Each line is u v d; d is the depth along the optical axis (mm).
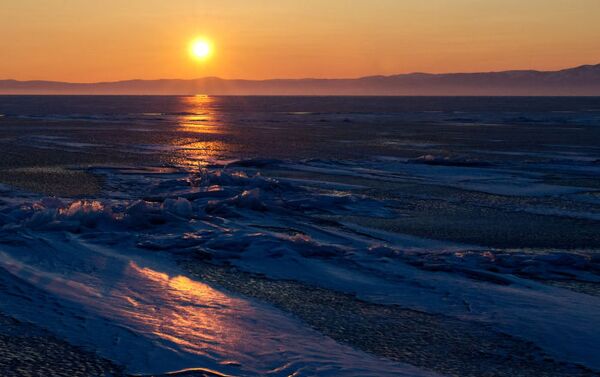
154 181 21922
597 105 154875
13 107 112500
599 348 7555
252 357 7078
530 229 15094
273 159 28609
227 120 71250
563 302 9203
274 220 15281
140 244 11984
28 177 22531
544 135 50094
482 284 10047
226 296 9242
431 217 16453
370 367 6906
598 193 21203
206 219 14648
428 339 7797
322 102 185125
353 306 8977
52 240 11969
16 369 6727
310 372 6715
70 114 83125
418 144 41031
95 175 23594
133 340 7449
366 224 15312
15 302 8641
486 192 21109
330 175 24969
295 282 10055
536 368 7016
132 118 73438
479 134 51156
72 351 7156
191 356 7059
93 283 9578
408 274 10492
